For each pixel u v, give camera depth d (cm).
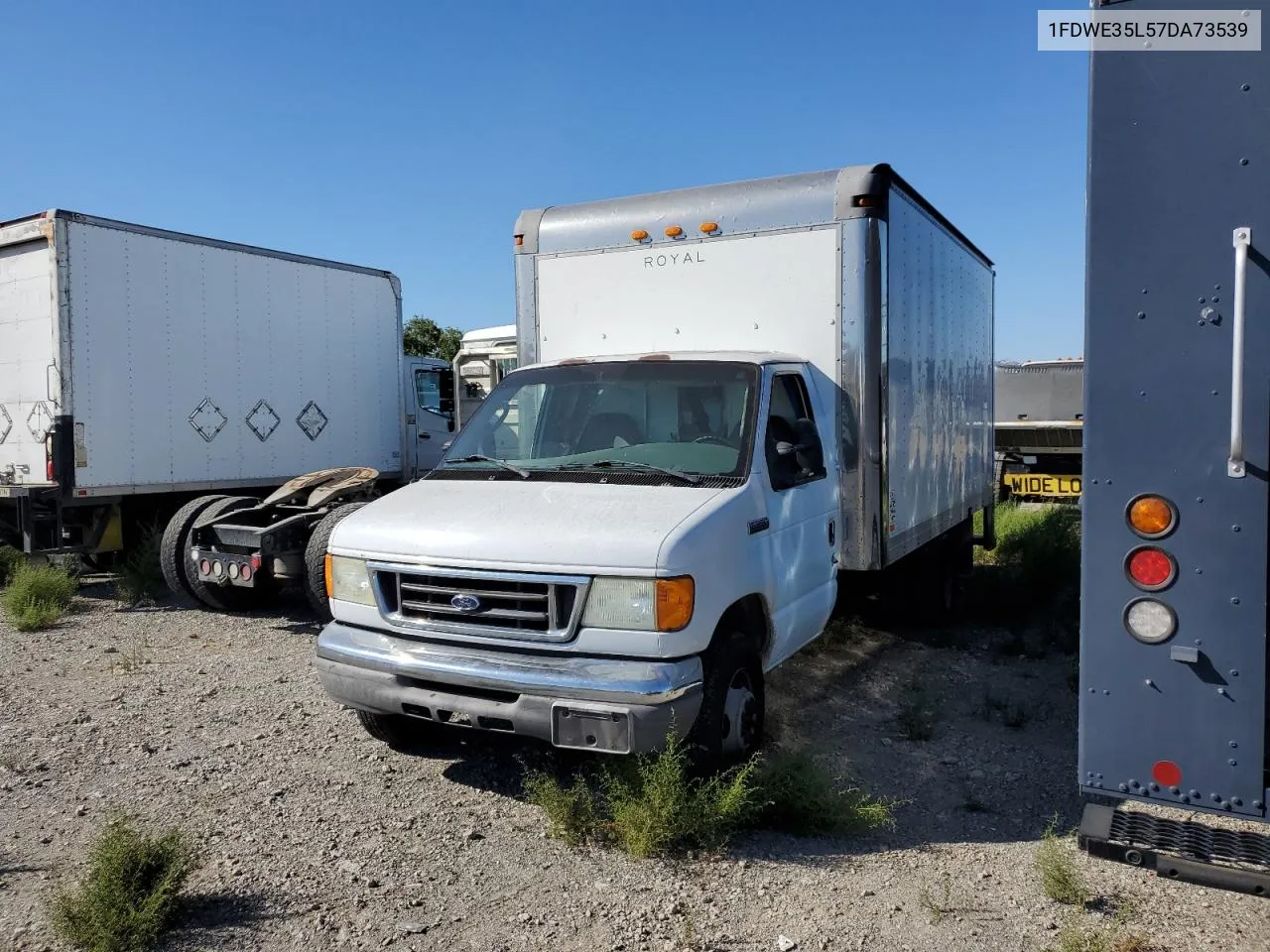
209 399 1101
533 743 552
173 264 1060
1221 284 314
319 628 876
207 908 371
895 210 647
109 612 950
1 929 356
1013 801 483
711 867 404
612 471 510
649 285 677
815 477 572
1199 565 319
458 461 565
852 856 418
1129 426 328
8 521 1059
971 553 1002
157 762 527
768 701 641
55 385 969
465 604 440
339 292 1262
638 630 414
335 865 406
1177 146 319
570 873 400
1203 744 322
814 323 626
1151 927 350
